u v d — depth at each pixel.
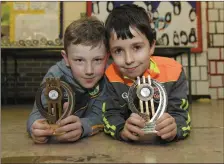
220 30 3.16
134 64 0.76
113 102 0.87
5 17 3.04
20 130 1.06
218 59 3.16
